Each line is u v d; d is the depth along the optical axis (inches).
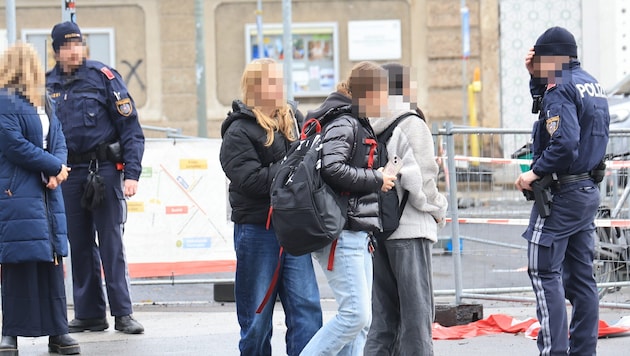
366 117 336.2
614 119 701.9
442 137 552.1
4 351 416.5
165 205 573.0
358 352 346.6
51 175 408.5
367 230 329.7
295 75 1253.1
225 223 575.5
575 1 1230.9
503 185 570.6
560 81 373.4
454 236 523.5
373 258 373.4
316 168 322.3
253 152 357.7
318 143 325.1
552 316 378.9
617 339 453.7
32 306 418.6
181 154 573.9
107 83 469.7
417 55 1256.2
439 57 1253.1
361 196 329.1
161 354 434.6
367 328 347.9
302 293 366.3
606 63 1221.7
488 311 529.0
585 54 1229.1
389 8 1254.9
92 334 478.9
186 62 1263.5
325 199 320.2
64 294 427.2
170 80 1263.5
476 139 664.4
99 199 463.5
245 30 1264.8
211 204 574.6
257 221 361.4
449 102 1253.1
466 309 485.1
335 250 329.4
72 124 465.7
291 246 321.4
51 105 422.9
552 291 379.9
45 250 407.2
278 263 363.9
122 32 1263.5
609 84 1218.0
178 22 1263.5
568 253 390.0
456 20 1248.8
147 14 1263.5
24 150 401.4
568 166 371.9
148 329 490.9
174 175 573.6
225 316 526.6
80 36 470.0
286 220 319.9
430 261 366.0
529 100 1248.2
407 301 361.4
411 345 362.0
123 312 477.4
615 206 542.0
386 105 337.1
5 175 405.4
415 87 358.9
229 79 1269.7
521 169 569.0
